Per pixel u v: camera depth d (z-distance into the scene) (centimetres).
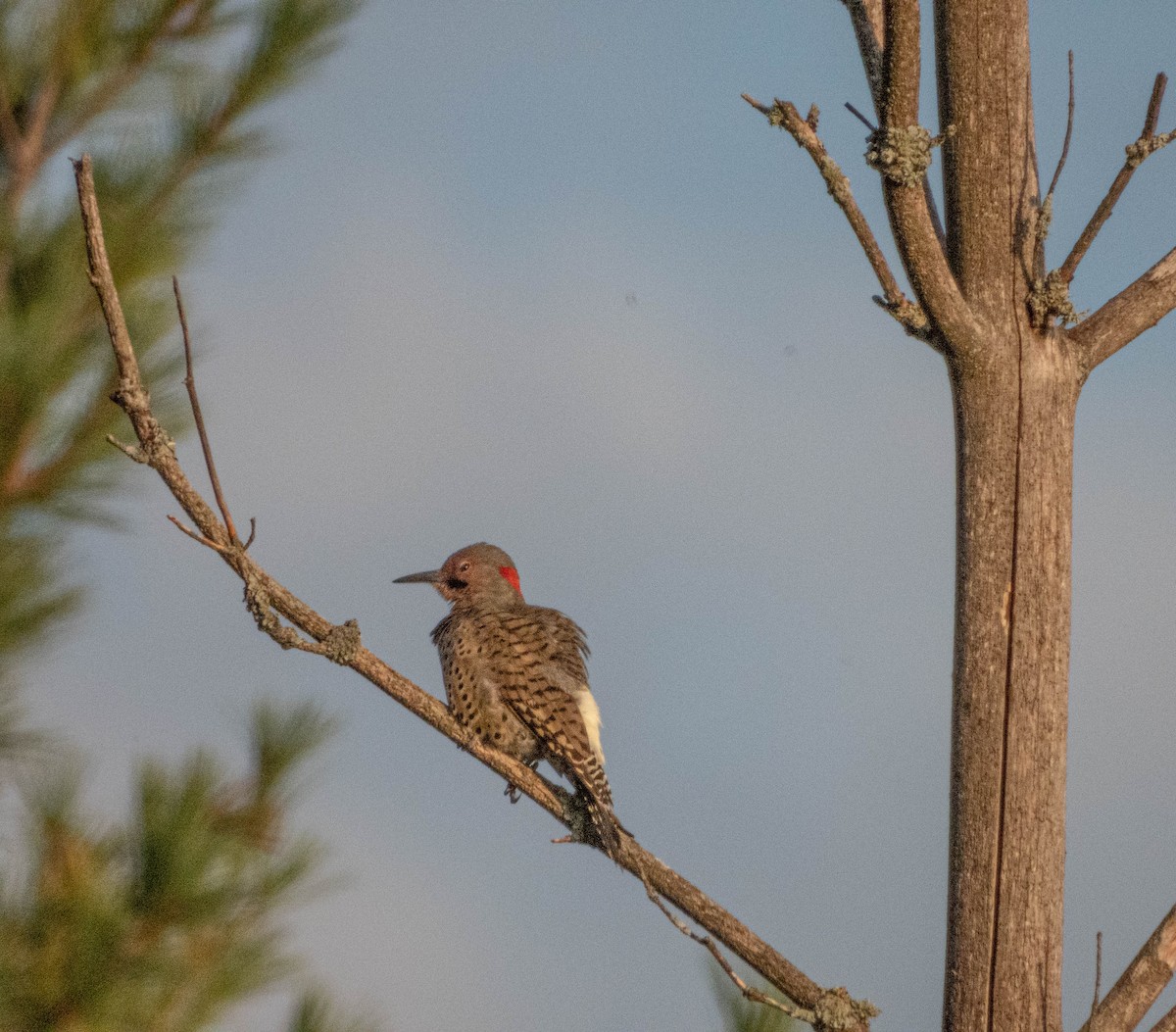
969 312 880
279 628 888
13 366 895
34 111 1077
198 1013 770
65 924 745
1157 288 913
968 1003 846
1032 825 852
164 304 1011
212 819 787
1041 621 870
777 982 879
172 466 849
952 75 898
